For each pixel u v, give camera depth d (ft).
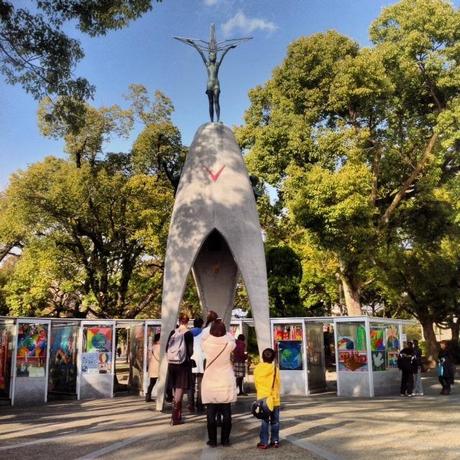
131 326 56.24
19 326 44.60
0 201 75.56
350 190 60.49
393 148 72.28
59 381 51.21
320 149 65.46
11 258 102.17
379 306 127.44
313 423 27.89
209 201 37.68
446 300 92.99
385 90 67.15
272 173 69.72
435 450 20.70
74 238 73.72
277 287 66.13
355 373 48.75
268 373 21.80
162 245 71.41
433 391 53.36
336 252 67.21
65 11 36.76
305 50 69.00
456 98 68.08
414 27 69.92
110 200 72.13
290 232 82.74
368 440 22.89
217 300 43.21
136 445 22.70
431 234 75.25
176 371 28.35
